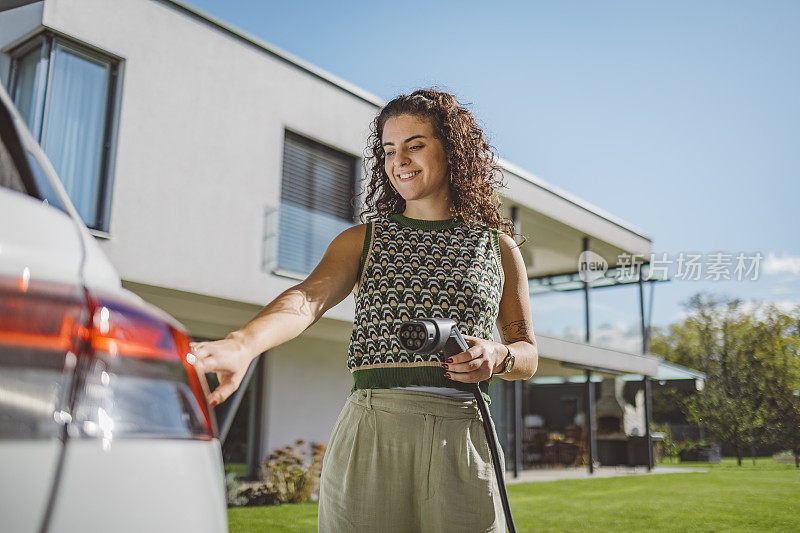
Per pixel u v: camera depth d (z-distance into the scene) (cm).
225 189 842
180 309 905
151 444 61
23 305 56
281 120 934
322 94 1008
